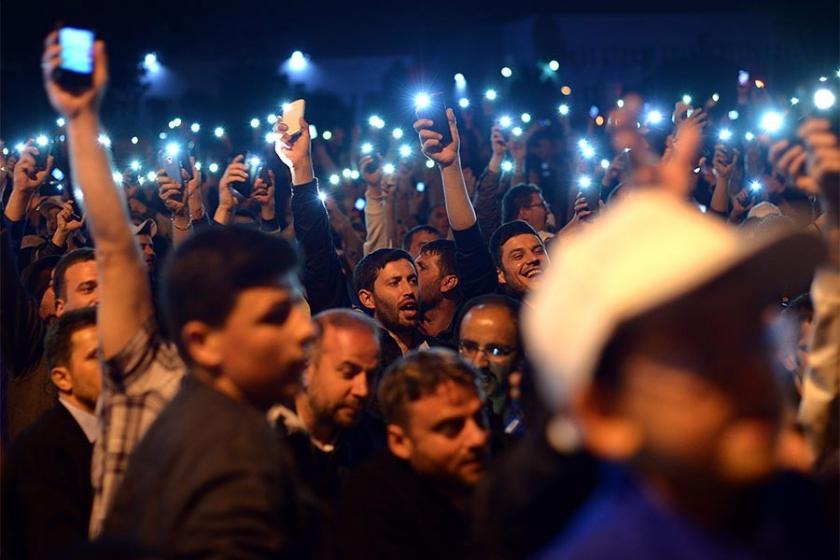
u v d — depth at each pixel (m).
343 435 6.40
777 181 12.78
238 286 4.31
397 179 14.97
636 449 2.39
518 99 19.02
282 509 4.14
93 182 4.85
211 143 18.17
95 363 6.00
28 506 5.70
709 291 2.33
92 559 3.59
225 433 4.16
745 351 2.35
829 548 2.89
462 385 5.20
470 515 4.62
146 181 14.59
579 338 2.32
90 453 5.88
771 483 2.60
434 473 5.18
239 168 10.37
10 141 24.44
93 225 4.89
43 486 5.73
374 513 5.19
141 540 3.92
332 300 8.95
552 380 2.39
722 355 2.32
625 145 2.62
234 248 4.35
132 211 14.38
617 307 2.29
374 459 5.39
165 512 4.08
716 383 2.31
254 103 24.41
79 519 5.72
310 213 8.96
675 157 2.75
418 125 9.06
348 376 5.91
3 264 7.52
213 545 3.96
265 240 4.41
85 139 4.87
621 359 2.37
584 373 2.33
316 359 5.92
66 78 4.82
